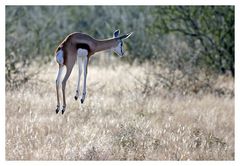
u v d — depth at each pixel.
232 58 79.50
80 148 45.12
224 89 74.50
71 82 72.12
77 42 42.25
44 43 95.94
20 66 72.56
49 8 121.50
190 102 64.69
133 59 94.06
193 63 73.31
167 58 73.12
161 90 69.56
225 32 80.19
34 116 53.75
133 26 98.81
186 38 83.81
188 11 82.69
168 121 54.28
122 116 55.41
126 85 70.75
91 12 132.88
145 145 45.94
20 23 102.38
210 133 51.78
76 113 55.44
